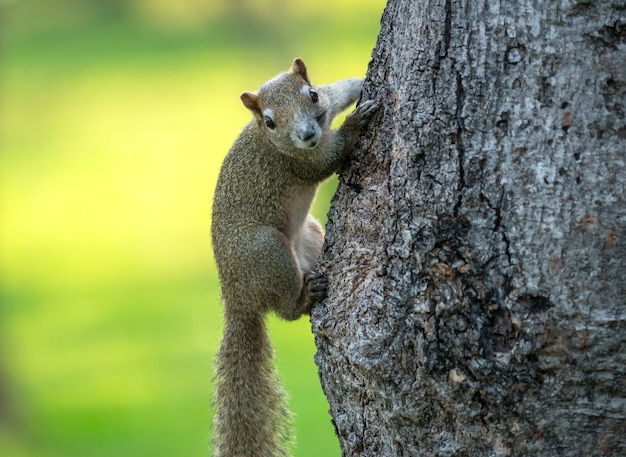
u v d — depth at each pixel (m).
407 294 7.68
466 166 7.39
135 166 39.41
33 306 27.86
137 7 55.56
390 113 8.35
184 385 22.44
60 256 32.25
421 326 7.55
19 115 45.12
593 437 7.19
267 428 10.66
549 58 7.09
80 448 19.94
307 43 41.12
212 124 41.94
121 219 35.12
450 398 7.45
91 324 26.38
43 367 23.45
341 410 8.50
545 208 7.13
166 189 37.34
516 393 7.23
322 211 23.30
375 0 43.97
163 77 47.03
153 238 33.34
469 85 7.38
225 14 47.12
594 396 7.13
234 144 11.37
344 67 37.78
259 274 10.77
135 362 23.61
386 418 7.95
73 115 44.41
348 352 8.12
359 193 8.61
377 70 8.62
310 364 22.27
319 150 10.56
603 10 6.93
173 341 24.94
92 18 55.47
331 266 8.73
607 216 7.00
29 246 33.25
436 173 7.51
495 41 7.27
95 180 38.59
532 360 7.18
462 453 7.54
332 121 11.12
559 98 7.08
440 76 7.52
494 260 7.29
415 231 7.61
